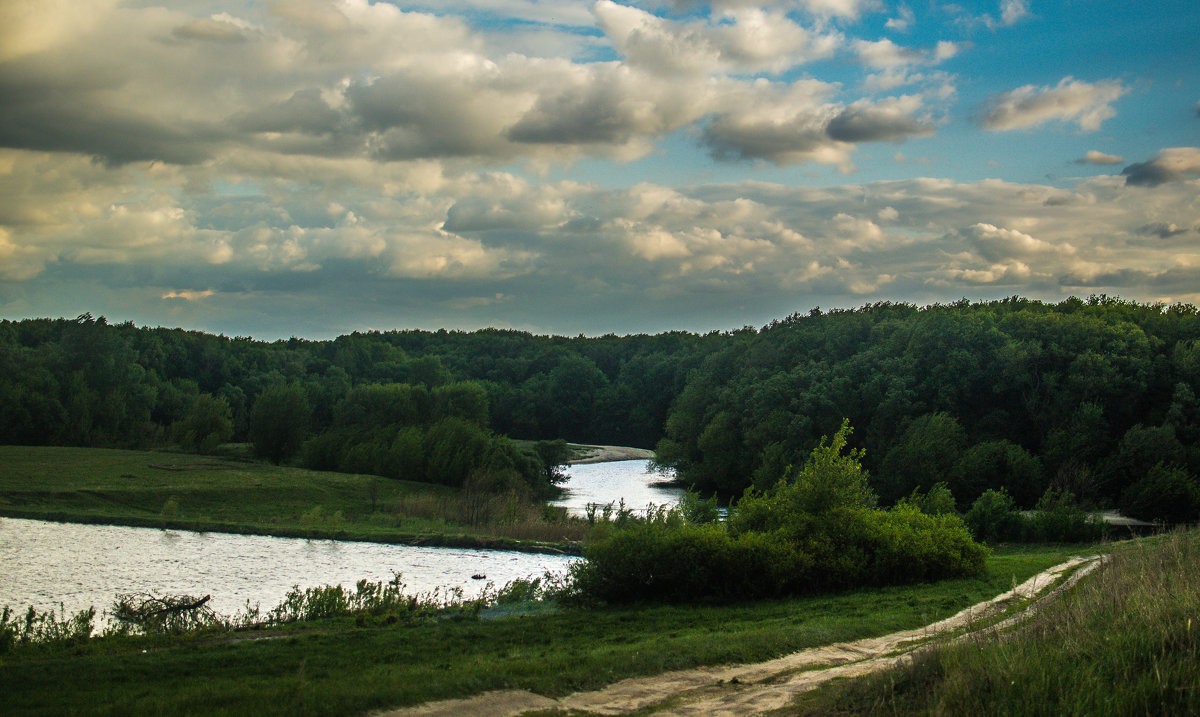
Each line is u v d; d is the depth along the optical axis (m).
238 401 126.94
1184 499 59.38
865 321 104.31
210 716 9.90
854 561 24.48
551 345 197.25
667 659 13.37
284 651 16.80
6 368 102.06
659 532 25.69
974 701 8.81
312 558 44.53
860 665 12.94
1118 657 9.70
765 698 10.80
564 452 94.25
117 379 110.81
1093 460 71.00
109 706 10.73
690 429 102.88
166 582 36.75
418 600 28.45
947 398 80.81
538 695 11.14
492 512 62.31
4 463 73.06
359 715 9.93
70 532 50.72
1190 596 11.64
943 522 28.19
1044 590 21.17
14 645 19.61
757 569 24.09
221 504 62.75
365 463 82.12
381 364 156.38
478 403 98.38
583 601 24.61
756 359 106.12
